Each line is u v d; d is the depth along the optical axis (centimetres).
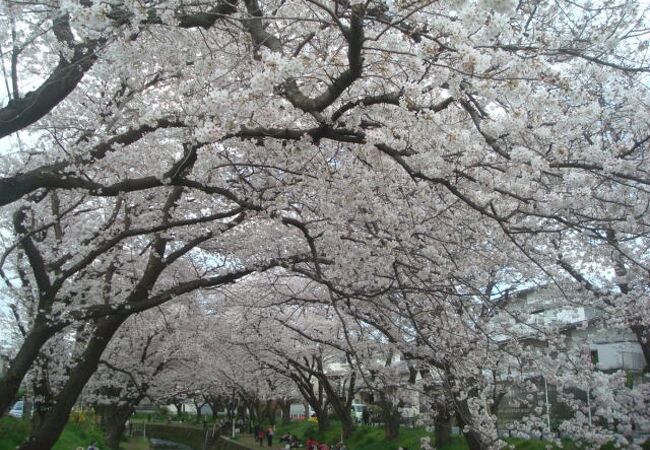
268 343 1702
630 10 629
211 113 487
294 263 884
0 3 547
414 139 534
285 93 511
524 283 1105
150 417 5416
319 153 668
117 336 1683
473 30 373
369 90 614
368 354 1338
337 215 705
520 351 981
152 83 789
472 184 625
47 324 813
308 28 662
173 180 620
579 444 1181
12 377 774
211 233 899
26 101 572
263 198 755
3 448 1256
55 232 1121
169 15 519
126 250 1186
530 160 491
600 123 773
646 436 1247
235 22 634
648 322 1066
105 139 680
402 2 436
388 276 744
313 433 3020
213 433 3500
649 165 742
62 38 621
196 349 1931
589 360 1112
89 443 1877
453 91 436
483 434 970
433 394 1039
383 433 2177
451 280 756
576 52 526
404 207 700
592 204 703
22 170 823
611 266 1097
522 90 423
